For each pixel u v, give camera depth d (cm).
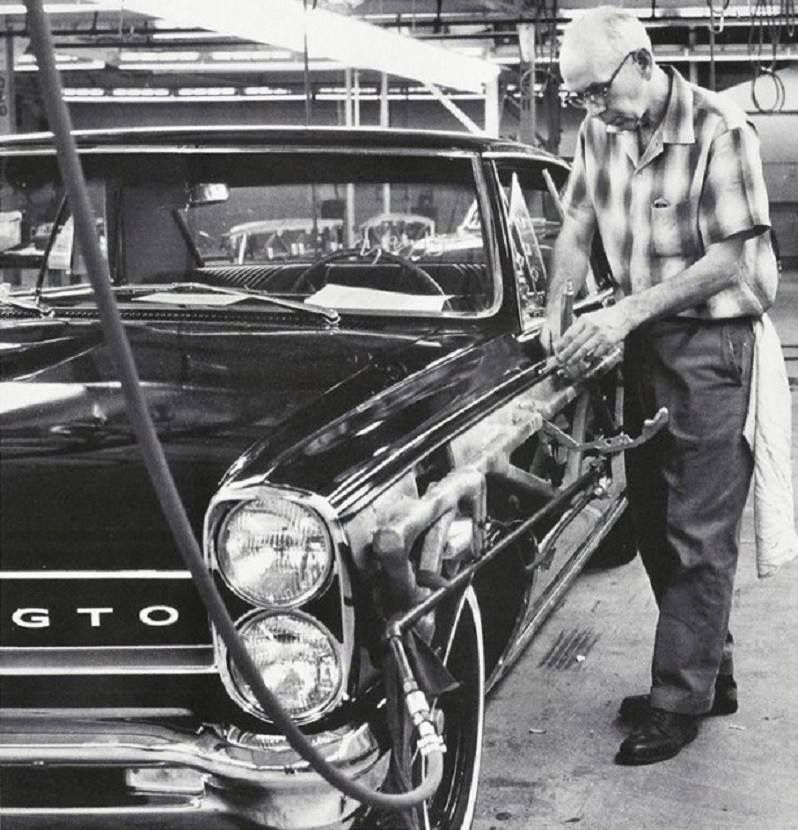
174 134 322
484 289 309
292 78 2100
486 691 284
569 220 325
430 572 207
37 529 196
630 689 354
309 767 188
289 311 297
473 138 326
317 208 319
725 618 307
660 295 285
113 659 194
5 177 324
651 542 320
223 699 193
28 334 278
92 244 127
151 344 266
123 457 207
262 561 187
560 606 427
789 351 1220
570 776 298
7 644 197
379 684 201
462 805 258
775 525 306
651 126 292
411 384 245
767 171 2648
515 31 1503
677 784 294
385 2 1455
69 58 1719
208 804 190
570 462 302
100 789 193
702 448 300
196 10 725
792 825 274
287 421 213
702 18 1412
